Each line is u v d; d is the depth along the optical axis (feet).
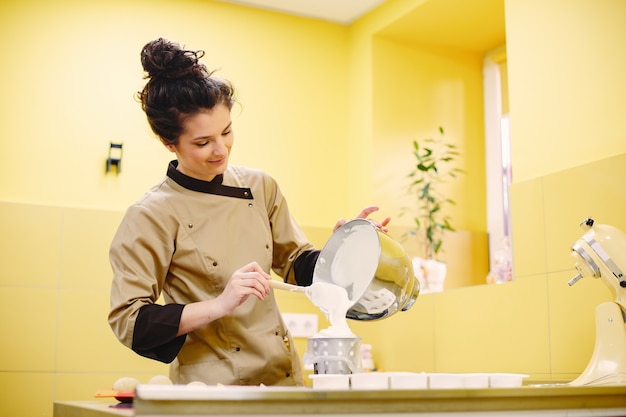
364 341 10.72
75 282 9.43
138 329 5.30
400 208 10.95
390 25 10.88
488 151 11.58
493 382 4.49
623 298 5.51
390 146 11.04
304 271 6.25
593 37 7.69
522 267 8.19
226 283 5.88
